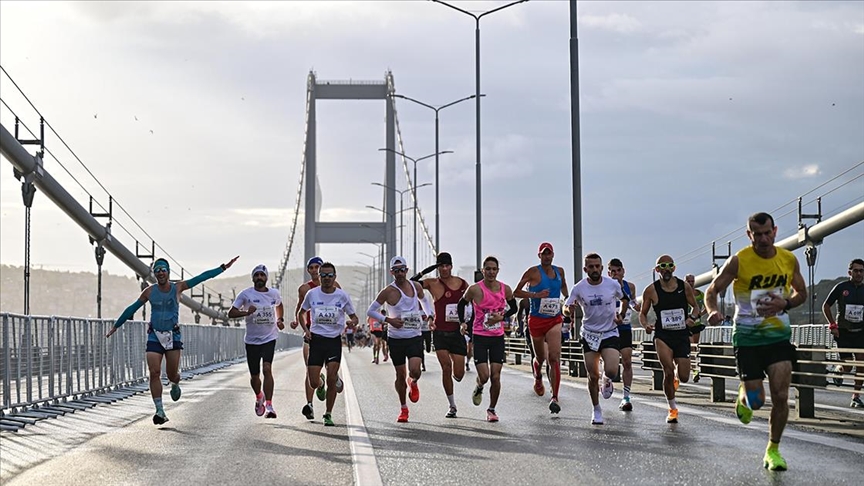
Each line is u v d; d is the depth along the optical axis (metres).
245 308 15.49
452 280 15.27
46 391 17.39
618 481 9.04
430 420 15.02
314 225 130.00
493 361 14.77
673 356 14.23
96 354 20.69
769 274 9.69
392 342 14.82
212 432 13.71
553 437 12.53
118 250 51.06
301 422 15.05
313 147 129.38
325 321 14.48
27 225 34.78
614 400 18.48
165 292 14.99
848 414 15.43
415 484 9.02
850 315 18.45
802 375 14.73
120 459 11.01
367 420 15.16
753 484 8.77
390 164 126.62
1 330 15.26
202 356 37.66
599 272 14.04
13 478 9.75
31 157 34.94
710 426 13.65
